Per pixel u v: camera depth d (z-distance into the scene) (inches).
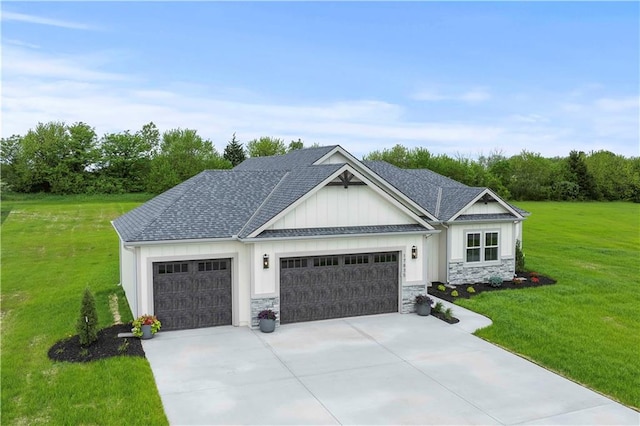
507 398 431.5
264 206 691.4
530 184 2790.4
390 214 690.8
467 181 2498.8
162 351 537.6
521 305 734.5
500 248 901.8
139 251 591.2
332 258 661.9
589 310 709.9
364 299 682.2
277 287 628.1
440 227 877.8
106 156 2642.7
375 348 554.6
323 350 546.9
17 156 2546.8
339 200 660.7
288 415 396.5
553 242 1428.4
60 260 1127.6
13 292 832.3
